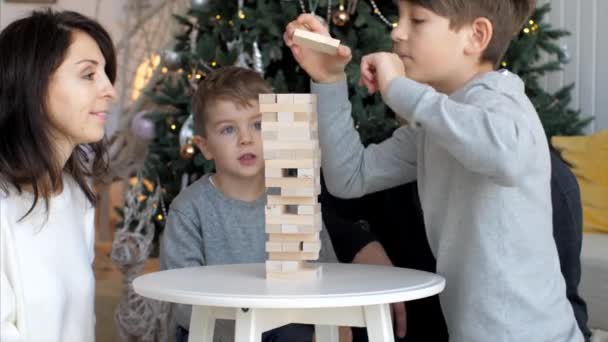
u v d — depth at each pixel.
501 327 1.46
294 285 1.34
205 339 1.41
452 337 1.53
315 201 1.43
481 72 1.58
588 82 3.64
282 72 2.91
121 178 3.93
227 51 3.01
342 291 1.28
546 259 1.51
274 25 2.82
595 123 3.62
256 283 1.37
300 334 1.89
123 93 4.08
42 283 1.42
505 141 1.36
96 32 1.52
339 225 2.02
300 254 1.41
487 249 1.47
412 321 1.95
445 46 1.52
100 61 1.49
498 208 1.47
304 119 1.41
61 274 1.46
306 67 1.65
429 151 1.58
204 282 1.38
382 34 2.88
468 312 1.49
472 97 1.46
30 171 1.40
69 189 1.56
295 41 1.50
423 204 1.62
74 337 1.49
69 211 1.51
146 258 2.74
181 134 2.89
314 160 1.41
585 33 3.64
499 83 1.48
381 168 1.70
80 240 1.53
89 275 1.53
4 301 1.34
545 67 3.39
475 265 1.48
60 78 1.43
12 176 1.40
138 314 2.67
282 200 1.42
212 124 1.94
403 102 1.42
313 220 1.41
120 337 2.73
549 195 1.54
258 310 1.32
